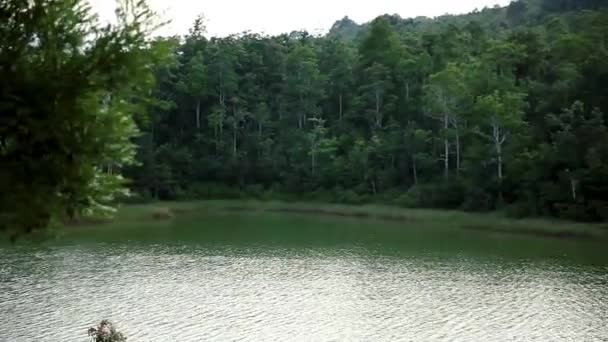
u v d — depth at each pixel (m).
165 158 81.31
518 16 122.50
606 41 64.94
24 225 6.82
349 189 75.06
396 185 72.62
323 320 25.39
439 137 70.44
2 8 6.64
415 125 74.88
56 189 6.79
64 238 47.34
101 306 26.80
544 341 22.67
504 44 67.56
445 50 79.94
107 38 6.83
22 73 6.38
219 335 23.17
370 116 80.31
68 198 6.89
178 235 50.34
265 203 76.19
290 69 88.62
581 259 38.66
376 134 76.50
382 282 32.75
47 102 6.45
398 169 73.31
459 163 67.12
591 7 104.94
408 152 71.56
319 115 86.62
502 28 106.31
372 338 23.08
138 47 6.86
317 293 30.17
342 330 24.03
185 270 35.41
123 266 36.28
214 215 67.62
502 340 22.84
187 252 41.81
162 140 87.31
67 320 24.42
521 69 69.81
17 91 6.35
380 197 71.38
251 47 96.94
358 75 86.06
